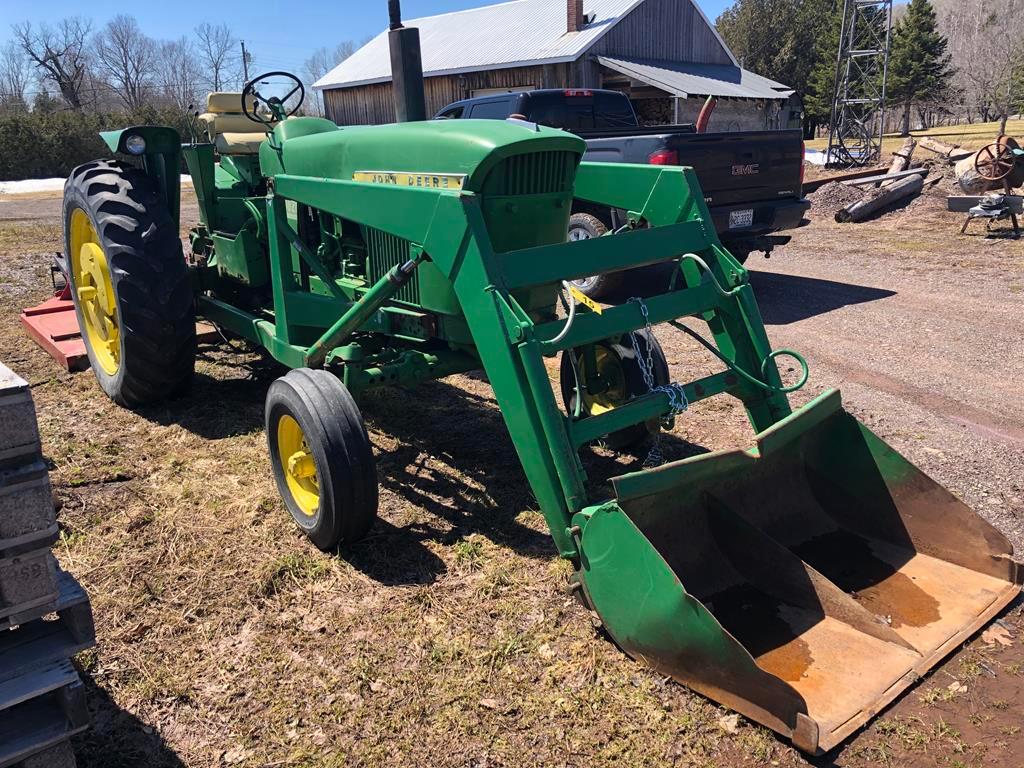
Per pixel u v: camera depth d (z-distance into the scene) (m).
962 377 5.33
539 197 3.27
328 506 3.08
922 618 2.71
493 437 4.45
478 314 2.87
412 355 3.59
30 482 1.77
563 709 2.44
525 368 2.75
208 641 2.74
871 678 2.46
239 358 5.69
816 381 5.30
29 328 6.15
